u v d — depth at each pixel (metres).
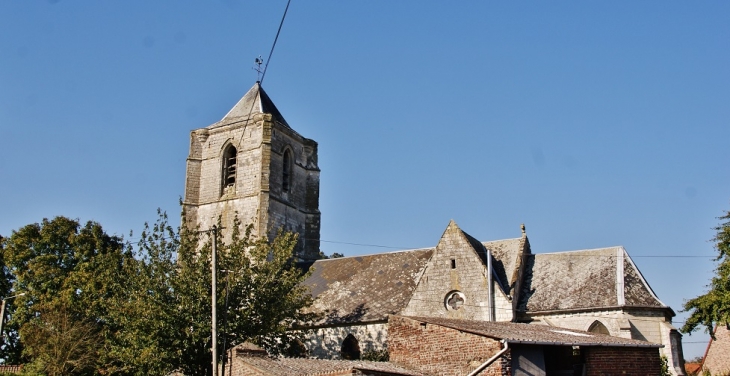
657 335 40.81
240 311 38.88
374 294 48.03
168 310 37.28
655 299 41.59
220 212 56.81
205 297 37.84
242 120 58.16
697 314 37.53
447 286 43.59
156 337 36.81
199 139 59.47
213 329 33.25
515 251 46.38
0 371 50.59
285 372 29.34
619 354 31.03
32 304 54.16
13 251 56.03
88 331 47.56
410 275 48.50
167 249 40.59
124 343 38.69
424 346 30.61
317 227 60.06
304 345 47.09
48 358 46.59
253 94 60.72
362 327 45.62
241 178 56.81
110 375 44.50
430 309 43.59
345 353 45.88
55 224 57.06
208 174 58.50
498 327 32.84
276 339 43.84
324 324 46.69
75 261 55.97
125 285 40.16
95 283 49.38
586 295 42.47
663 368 38.94
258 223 54.44
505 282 44.22
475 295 42.62
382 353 42.38
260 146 56.41
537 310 42.75
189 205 57.88
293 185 59.03
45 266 54.41
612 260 44.16
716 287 37.56
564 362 31.89
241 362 31.45
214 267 34.47
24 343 49.50
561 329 36.38
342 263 53.22
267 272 41.16
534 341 28.58
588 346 30.36
